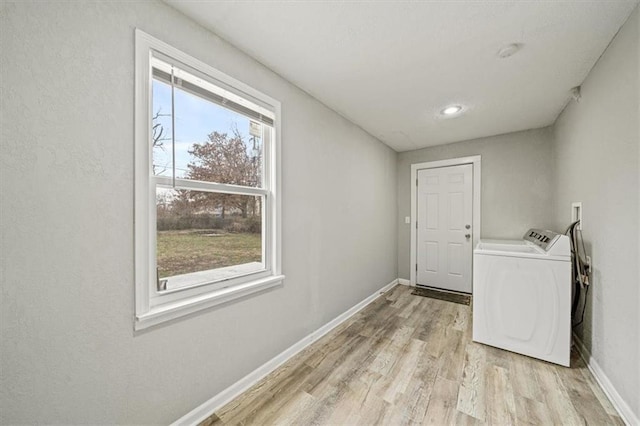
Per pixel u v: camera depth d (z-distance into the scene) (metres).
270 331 1.88
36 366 0.93
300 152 2.17
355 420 1.42
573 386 1.68
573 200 2.33
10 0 0.86
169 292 1.32
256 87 1.76
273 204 1.91
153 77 1.25
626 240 1.44
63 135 0.97
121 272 1.13
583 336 2.01
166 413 1.29
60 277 0.97
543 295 1.99
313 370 1.88
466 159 3.63
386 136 3.46
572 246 2.19
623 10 1.33
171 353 1.30
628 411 1.37
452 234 3.76
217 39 1.52
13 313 0.88
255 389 1.68
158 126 1.30
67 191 0.98
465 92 2.24
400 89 2.19
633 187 1.37
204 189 1.51
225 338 1.56
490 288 2.21
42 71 0.92
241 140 1.74
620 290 1.49
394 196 4.15
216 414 1.46
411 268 4.12
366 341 2.31
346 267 2.85
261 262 1.89
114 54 1.10
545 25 1.44
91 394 1.05
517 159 3.29
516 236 3.30
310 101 2.28
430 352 2.11
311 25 1.44
